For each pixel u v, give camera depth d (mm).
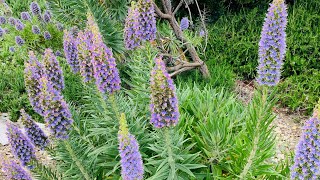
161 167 3580
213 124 4242
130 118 3904
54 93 3088
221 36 7594
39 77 3375
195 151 4277
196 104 4969
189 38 6770
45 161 5324
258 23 7719
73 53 3951
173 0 8109
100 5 5941
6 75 7168
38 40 6344
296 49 6930
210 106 4656
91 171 4012
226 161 4000
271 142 3578
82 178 4000
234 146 4039
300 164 2604
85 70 3523
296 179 2676
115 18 6090
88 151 3963
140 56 4336
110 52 3205
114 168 3754
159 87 2852
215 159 4156
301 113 6273
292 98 6273
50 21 6551
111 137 3951
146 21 3725
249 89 6820
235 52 7262
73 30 5656
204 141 4176
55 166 4508
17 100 6492
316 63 6715
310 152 2537
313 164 2570
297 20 7418
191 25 7395
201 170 4102
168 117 2988
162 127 3109
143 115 4312
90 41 3662
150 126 4309
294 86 6457
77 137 3967
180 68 6574
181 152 3748
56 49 6527
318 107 2486
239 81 7035
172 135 3607
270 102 3074
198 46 7520
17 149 3352
